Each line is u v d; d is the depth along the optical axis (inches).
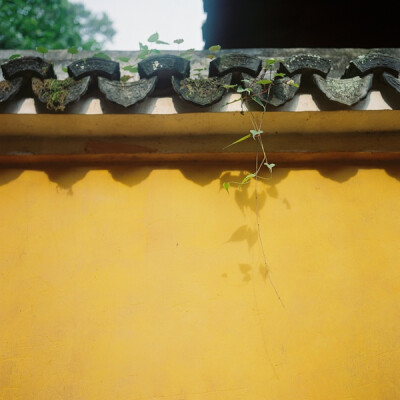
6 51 78.0
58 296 68.4
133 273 69.5
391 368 66.9
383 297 69.6
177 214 72.1
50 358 66.2
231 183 73.7
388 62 66.4
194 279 69.6
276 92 66.1
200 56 78.5
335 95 65.5
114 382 65.7
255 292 69.3
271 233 71.8
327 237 71.8
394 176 74.8
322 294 69.5
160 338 67.3
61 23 229.6
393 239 72.0
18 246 70.1
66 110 65.9
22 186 72.6
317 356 67.2
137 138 73.1
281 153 73.2
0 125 69.4
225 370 66.4
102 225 71.3
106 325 67.5
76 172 73.5
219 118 69.1
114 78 67.5
